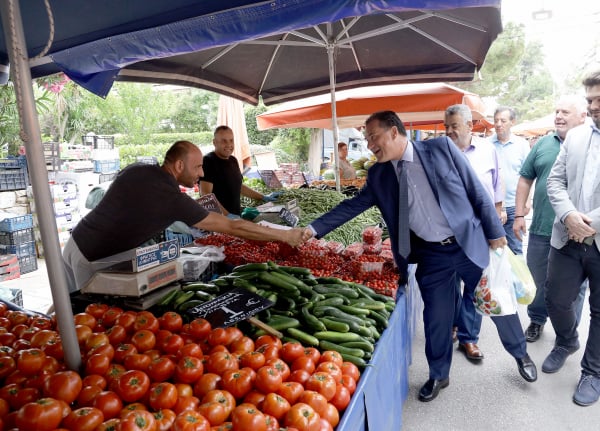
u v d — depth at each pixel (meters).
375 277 3.09
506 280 2.97
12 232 6.84
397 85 6.59
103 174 10.27
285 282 2.54
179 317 2.08
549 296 3.38
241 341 1.91
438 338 3.13
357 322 2.29
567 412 3.02
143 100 18.08
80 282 2.95
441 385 3.27
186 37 2.12
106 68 2.48
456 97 5.55
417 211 2.86
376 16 4.56
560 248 3.18
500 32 3.05
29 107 1.44
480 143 3.83
